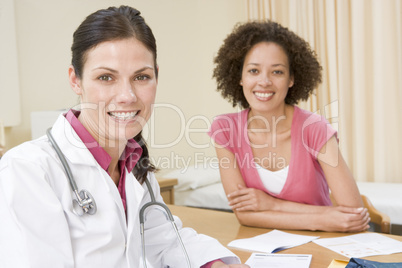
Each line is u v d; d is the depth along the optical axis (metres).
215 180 3.21
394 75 3.46
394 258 1.20
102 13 0.85
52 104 3.07
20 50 2.88
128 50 0.84
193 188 3.04
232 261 1.09
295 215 1.52
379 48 3.46
